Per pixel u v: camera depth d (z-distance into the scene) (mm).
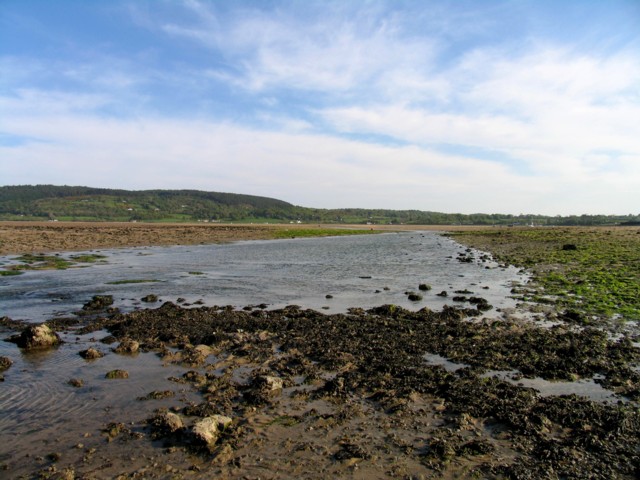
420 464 7633
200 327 16516
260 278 29906
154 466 7645
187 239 77062
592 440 8242
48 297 23016
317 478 7262
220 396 10398
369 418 9336
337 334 15492
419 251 53844
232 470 7500
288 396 10430
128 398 10422
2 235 64375
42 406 10000
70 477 7301
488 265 36688
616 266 31344
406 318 18016
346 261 41469
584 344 13953
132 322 17266
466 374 11555
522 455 7898
